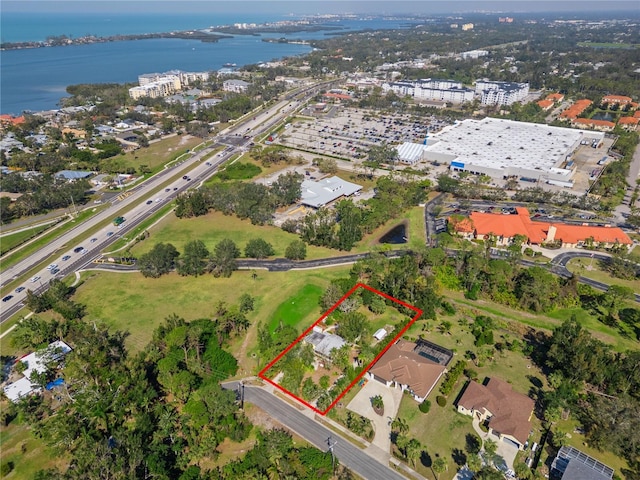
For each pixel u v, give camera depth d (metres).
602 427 103.38
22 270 183.75
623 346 133.00
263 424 108.25
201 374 120.81
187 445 102.25
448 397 115.19
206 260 176.50
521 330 141.62
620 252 184.25
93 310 153.50
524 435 100.31
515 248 179.25
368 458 99.38
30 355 130.12
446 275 167.38
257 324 145.00
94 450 92.75
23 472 96.44
